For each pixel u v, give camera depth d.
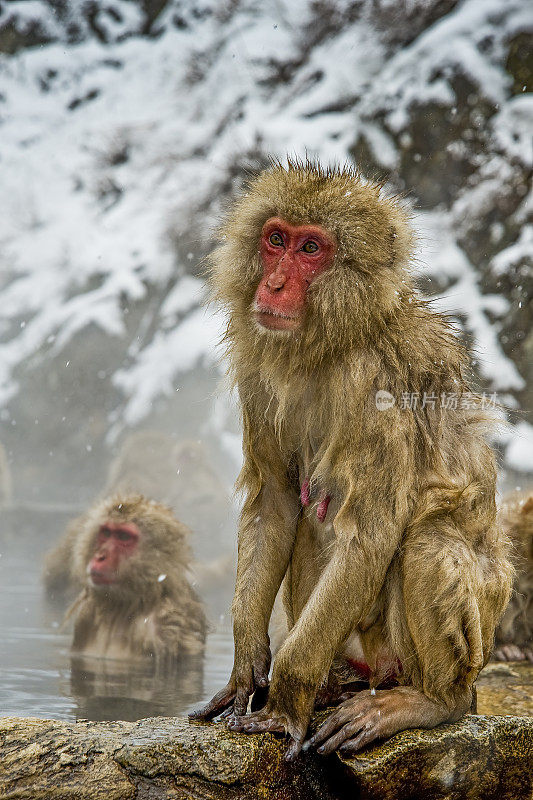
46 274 27.42
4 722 4.26
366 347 4.67
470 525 4.95
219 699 4.80
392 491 4.56
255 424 5.00
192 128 27.81
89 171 29.53
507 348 18.52
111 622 9.44
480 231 19.97
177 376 23.48
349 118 22.36
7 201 29.47
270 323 4.64
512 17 21.52
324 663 4.50
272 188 4.88
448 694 4.71
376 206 4.80
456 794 4.61
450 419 4.98
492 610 4.96
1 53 33.44
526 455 17.02
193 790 4.07
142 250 25.95
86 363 24.44
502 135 20.33
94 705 6.30
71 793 3.94
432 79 21.47
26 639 9.26
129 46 32.72
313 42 26.97
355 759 4.39
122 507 9.93
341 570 4.51
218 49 30.12
